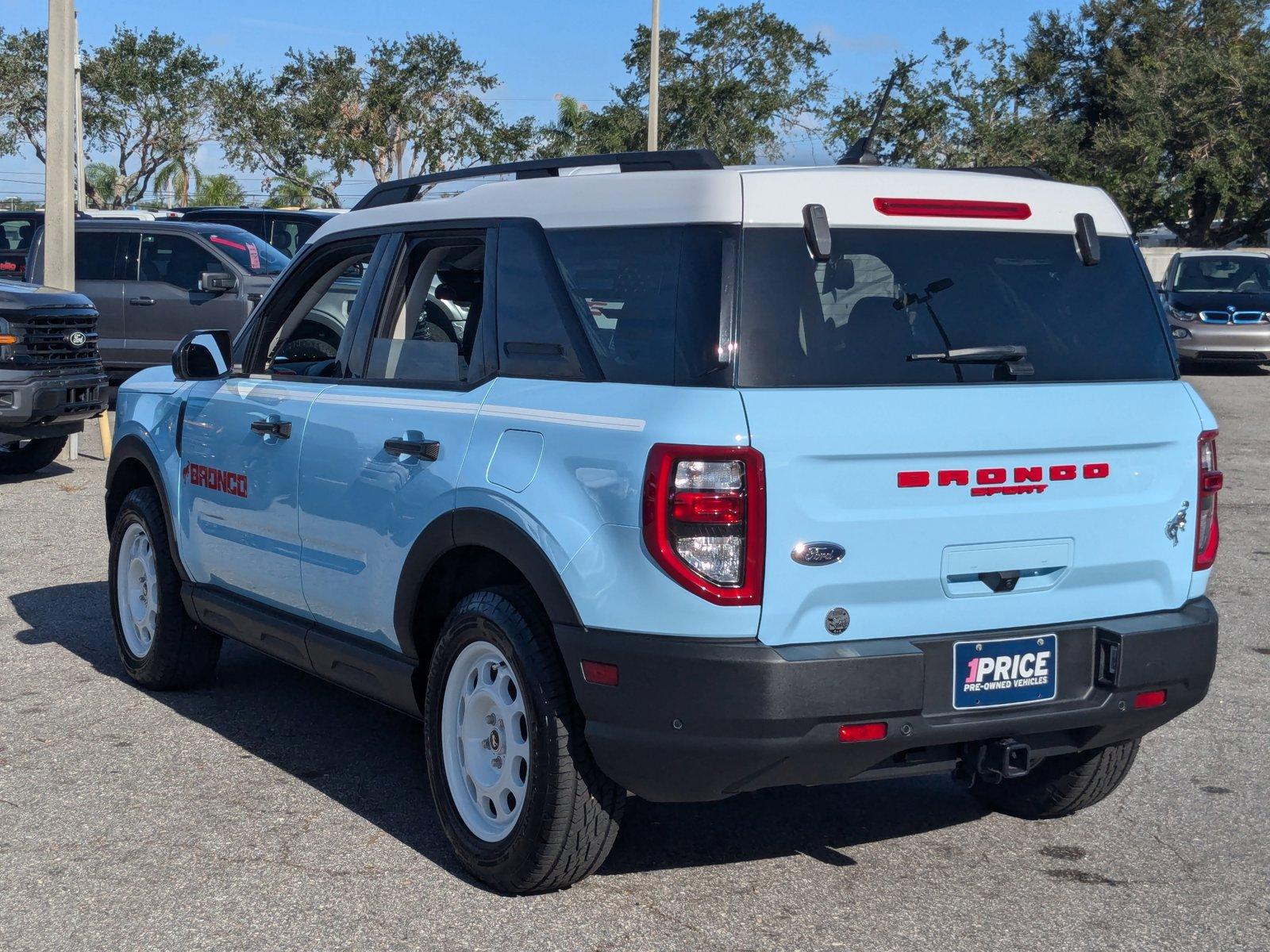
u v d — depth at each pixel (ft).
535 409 12.63
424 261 14.99
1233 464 42.34
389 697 14.83
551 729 12.21
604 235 12.69
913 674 11.50
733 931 12.36
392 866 13.70
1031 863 14.01
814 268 11.85
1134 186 150.71
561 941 12.11
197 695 19.51
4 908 12.69
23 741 17.35
